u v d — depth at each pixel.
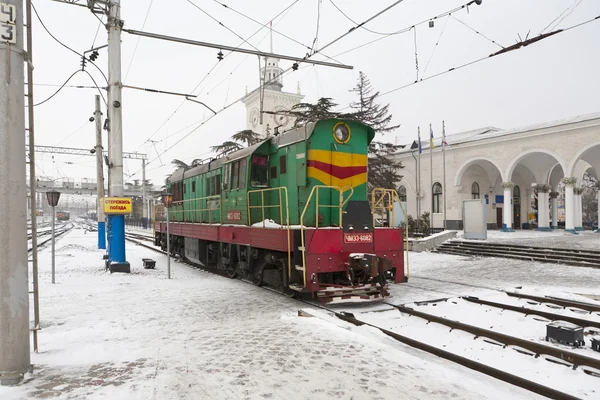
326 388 4.27
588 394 4.59
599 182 29.72
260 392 4.19
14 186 4.43
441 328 7.28
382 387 4.28
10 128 4.44
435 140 38.03
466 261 16.88
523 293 10.07
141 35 11.32
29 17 4.90
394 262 9.52
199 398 4.05
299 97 47.44
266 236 9.88
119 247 14.17
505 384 4.68
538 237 24.06
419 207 34.31
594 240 21.11
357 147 10.19
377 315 8.09
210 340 6.09
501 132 29.61
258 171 11.36
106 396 4.09
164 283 11.81
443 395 4.07
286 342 5.91
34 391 4.19
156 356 5.36
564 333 6.31
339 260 8.82
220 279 12.83
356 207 9.12
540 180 31.47
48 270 14.88
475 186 33.25
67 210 184.88
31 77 4.88
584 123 24.77
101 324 7.12
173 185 20.05
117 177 13.91
